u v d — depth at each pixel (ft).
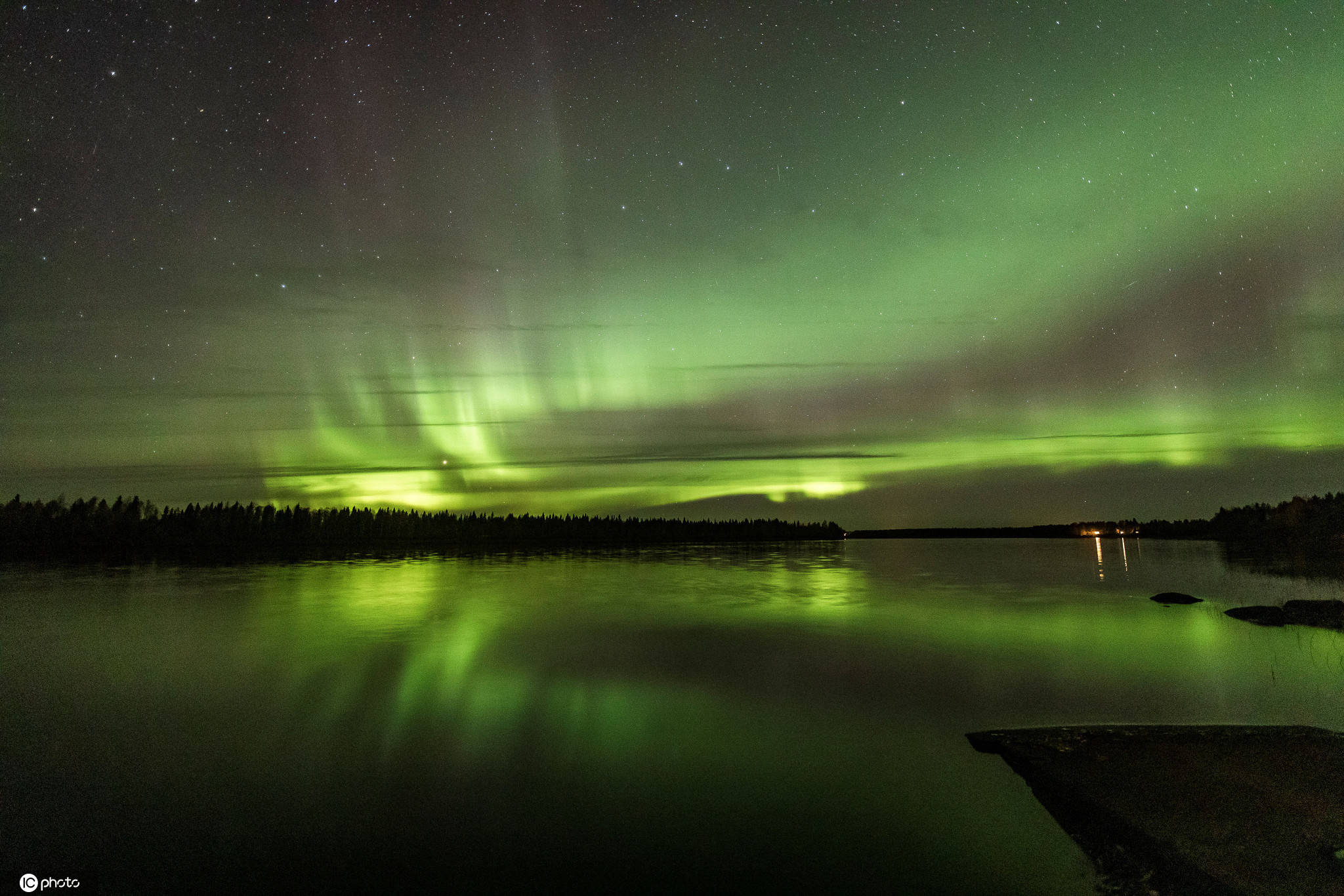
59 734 33.19
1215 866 17.99
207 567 141.79
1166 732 29.40
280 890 18.89
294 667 47.83
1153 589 93.35
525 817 23.49
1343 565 120.57
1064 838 21.38
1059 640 56.08
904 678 43.96
